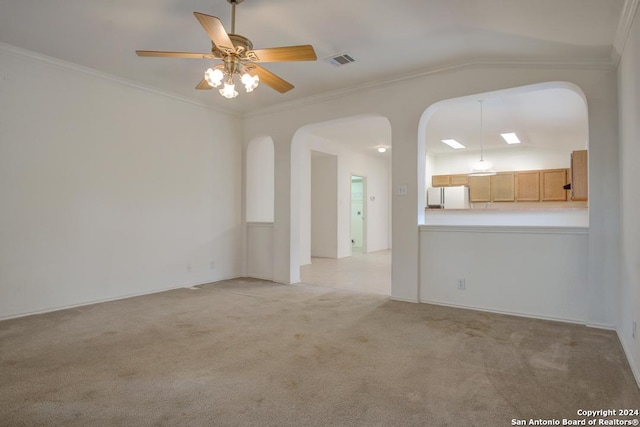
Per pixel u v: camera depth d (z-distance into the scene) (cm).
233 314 360
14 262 343
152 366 239
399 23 287
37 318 343
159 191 458
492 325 327
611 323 313
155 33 309
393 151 418
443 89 384
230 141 548
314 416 182
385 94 422
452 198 837
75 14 278
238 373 230
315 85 435
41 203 360
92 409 188
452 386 213
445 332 308
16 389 208
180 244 482
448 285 394
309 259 739
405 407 191
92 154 396
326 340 288
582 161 587
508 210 507
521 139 727
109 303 399
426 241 407
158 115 457
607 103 314
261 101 502
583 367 238
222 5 263
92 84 396
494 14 265
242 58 256
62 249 374
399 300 417
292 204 517
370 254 902
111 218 412
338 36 310
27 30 305
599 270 317
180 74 404
